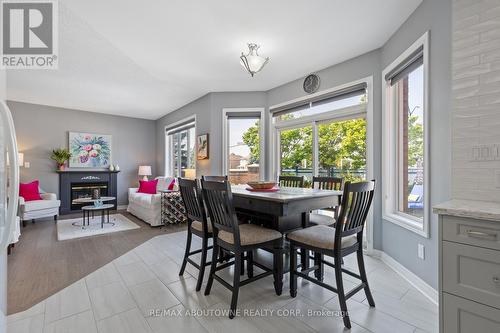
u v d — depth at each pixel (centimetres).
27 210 435
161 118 672
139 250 319
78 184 574
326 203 225
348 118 330
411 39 229
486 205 135
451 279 122
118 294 206
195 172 505
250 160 461
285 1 213
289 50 299
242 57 273
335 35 266
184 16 233
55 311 182
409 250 232
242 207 223
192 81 404
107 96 482
